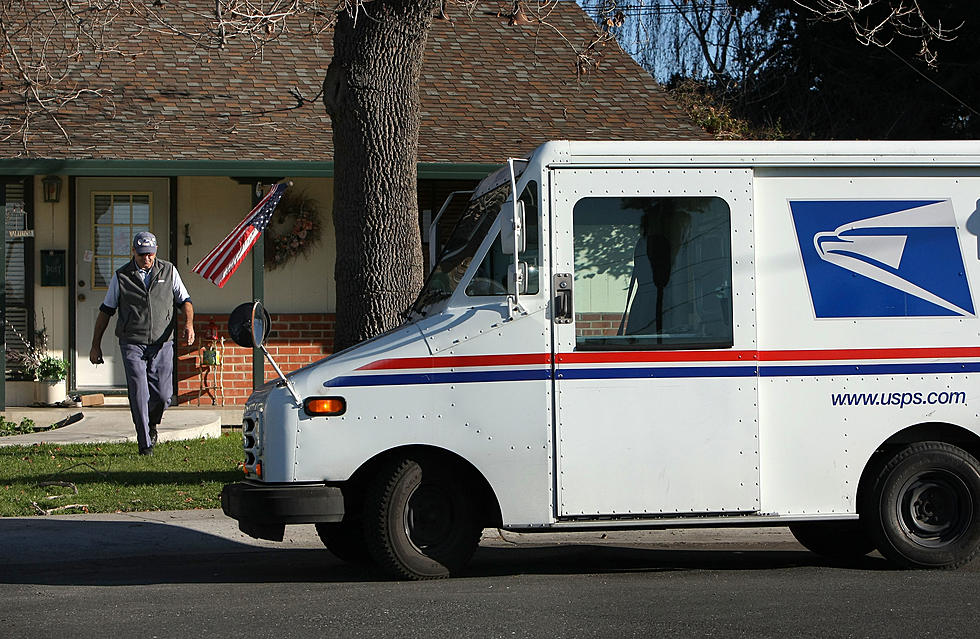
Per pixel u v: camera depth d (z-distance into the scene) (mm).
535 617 6227
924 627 5977
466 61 18000
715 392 7328
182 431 13312
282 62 17438
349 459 7113
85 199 15945
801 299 7422
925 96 24703
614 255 7305
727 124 21250
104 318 11695
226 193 16109
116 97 16047
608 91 17609
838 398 7422
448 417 7172
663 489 7277
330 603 6617
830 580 7285
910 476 7457
